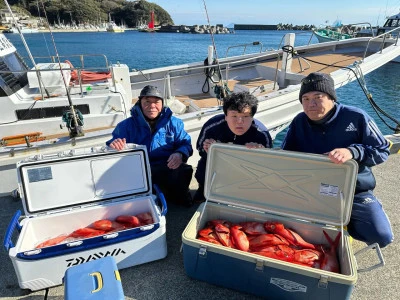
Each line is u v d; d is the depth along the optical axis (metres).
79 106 3.86
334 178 1.95
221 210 2.33
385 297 1.97
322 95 1.98
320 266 1.88
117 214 2.42
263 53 7.64
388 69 18.47
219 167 2.21
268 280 1.75
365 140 2.06
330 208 2.04
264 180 2.13
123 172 2.39
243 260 1.74
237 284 1.90
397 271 2.19
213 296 1.95
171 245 2.44
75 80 4.70
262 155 2.03
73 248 1.88
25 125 3.57
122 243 1.99
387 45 8.55
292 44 6.43
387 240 2.12
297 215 2.13
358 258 2.33
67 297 1.41
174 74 6.71
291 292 1.74
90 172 2.30
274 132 5.17
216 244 1.87
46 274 1.89
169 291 1.99
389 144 2.12
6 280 2.10
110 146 2.34
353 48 9.18
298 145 2.38
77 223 2.33
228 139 2.58
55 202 2.26
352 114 2.07
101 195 2.37
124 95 4.26
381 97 12.72
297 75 6.36
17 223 2.08
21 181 2.14
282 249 1.97
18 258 1.77
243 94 2.25
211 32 4.73
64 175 2.23
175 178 2.78
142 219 2.35
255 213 2.24
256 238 2.10
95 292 1.43
